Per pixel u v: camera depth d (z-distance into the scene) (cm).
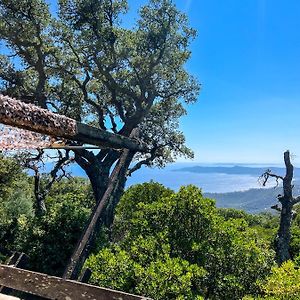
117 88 2114
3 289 452
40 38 1977
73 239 1295
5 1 1942
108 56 2116
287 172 1762
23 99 2116
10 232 1650
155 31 2170
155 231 923
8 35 1945
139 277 725
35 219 1377
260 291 833
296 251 1772
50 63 2198
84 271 514
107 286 727
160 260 778
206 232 894
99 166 1983
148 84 2223
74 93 2367
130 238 934
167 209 929
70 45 2103
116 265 753
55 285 413
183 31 2238
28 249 1297
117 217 1461
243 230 1005
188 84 2438
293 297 762
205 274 780
